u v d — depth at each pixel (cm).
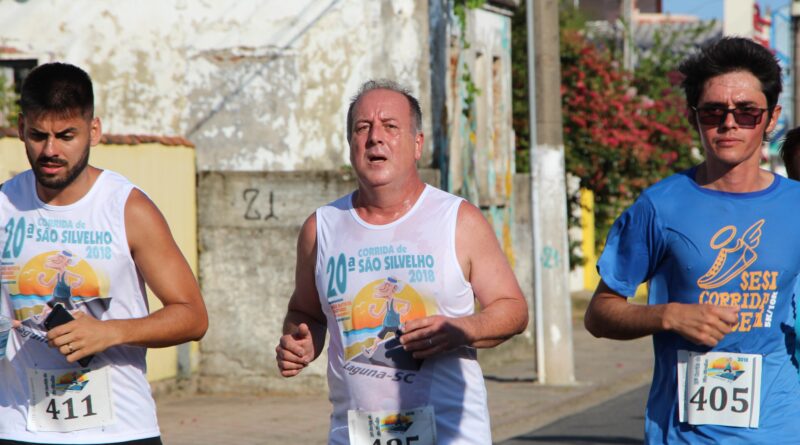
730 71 554
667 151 2866
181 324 605
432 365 580
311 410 1507
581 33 2962
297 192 1622
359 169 586
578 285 3312
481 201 1983
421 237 584
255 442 1295
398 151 583
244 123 1714
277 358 606
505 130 2125
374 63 1691
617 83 2772
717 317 526
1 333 602
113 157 1482
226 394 1642
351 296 586
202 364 1653
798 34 3038
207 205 1648
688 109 576
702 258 559
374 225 591
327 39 1694
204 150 1723
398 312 581
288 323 632
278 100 1705
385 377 582
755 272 554
